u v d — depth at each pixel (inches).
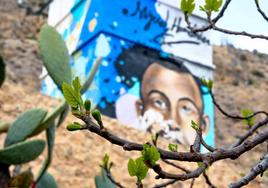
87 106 71.8
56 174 381.7
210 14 98.6
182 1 100.0
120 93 553.6
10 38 962.1
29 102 470.0
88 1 581.3
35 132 145.4
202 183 414.3
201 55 630.5
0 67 143.1
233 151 76.7
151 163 67.5
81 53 577.9
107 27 560.7
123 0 578.2
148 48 587.5
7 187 134.6
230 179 446.9
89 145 429.1
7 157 135.1
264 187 303.9
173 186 395.2
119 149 440.5
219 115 834.8
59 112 147.2
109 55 556.4
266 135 79.4
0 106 446.0
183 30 620.4
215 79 1039.6
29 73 841.5
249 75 1083.9
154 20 600.7
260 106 962.7
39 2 1105.4
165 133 569.9
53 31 141.9
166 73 594.9
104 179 139.3
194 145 79.3
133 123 553.9
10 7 1064.8
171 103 586.6
